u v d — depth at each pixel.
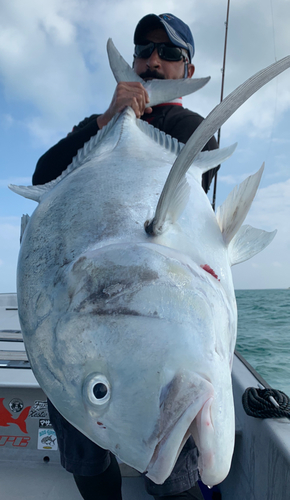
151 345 0.82
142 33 2.07
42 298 0.96
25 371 2.23
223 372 0.85
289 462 1.23
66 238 1.01
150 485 1.33
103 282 0.88
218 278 1.03
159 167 1.20
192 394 0.79
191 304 0.85
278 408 1.49
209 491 1.96
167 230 1.00
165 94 1.81
